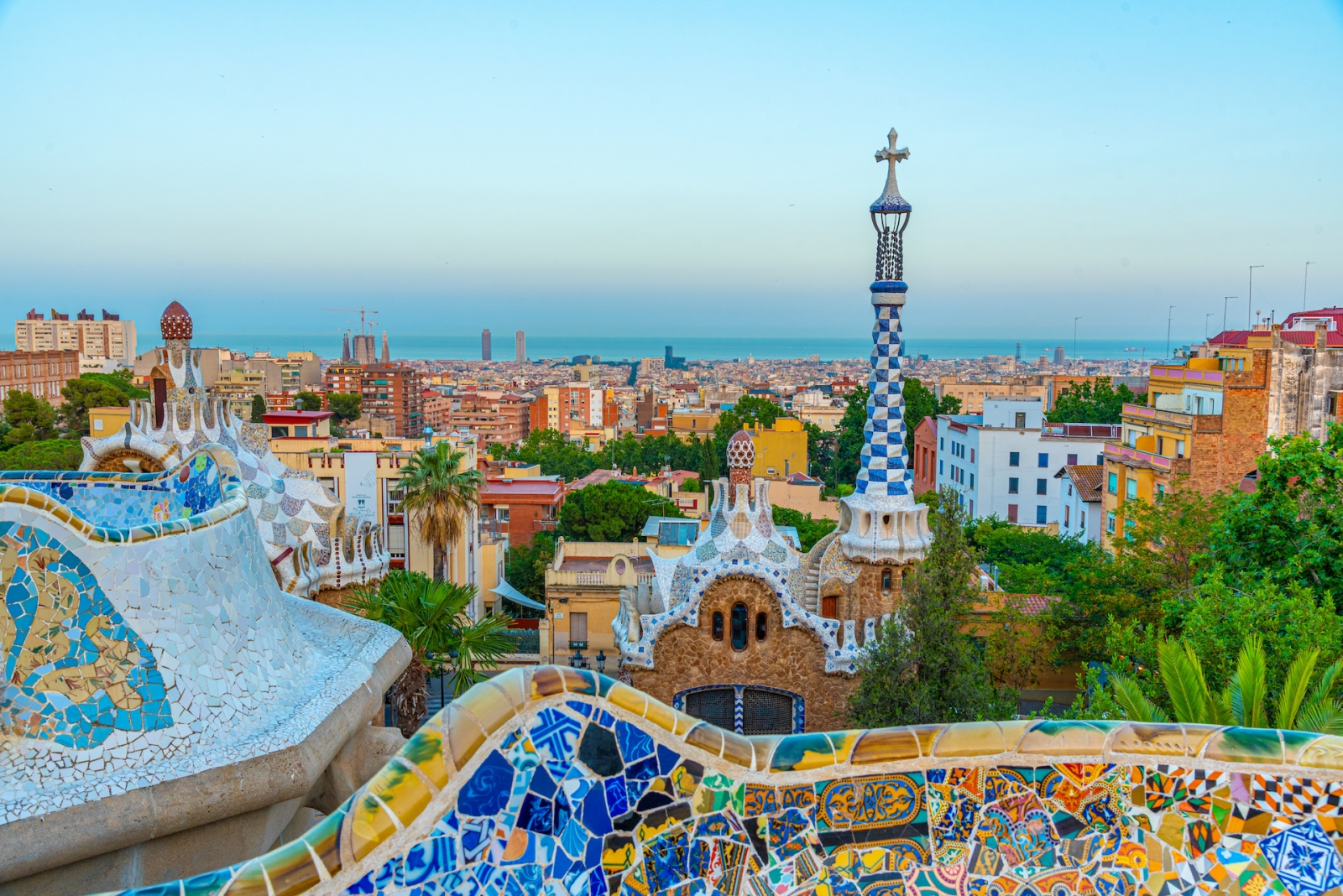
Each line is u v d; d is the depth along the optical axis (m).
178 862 8.12
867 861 6.38
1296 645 18.53
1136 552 35.44
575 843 6.04
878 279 28.38
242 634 9.57
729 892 6.25
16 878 7.25
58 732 8.02
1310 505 25.48
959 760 6.46
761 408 119.44
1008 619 33.44
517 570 55.38
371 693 10.59
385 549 30.28
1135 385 172.00
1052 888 6.37
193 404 27.06
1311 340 53.28
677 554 45.69
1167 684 16.45
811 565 29.06
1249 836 6.38
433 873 5.72
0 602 8.17
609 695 6.22
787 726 27.64
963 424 79.06
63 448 74.38
